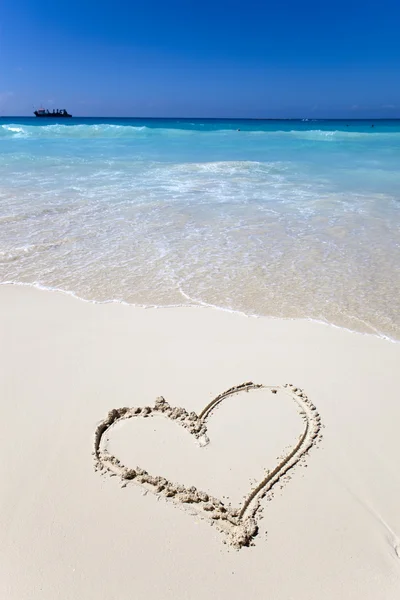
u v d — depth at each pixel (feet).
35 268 22.27
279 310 18.48
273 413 12.67
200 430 12.03
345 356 15.39
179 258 23.68
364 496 10.17
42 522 9.45
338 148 78.13
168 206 33.47
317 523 9.53
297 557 8.85
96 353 15.37
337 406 12.97
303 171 50.78
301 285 20.71
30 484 10.32
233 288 20.39
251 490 10.24
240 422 12.34
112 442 11.62
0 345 15.78
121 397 13.20
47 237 26.43
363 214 31.96
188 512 9.70
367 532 9.36
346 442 11.69
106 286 20.48
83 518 9.53
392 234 27.63
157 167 52.08
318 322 17.58
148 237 26.71
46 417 12.41
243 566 8.67
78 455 11.17
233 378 14.10
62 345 15.83
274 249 25.08
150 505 9.84
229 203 34.78
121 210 32.12
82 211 31.68
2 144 79.05
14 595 8.14
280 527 9.42
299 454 11.29
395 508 9.89
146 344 15.93
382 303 19.03
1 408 12.72
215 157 63.16
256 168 52.08
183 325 17.26
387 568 8.70
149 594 8.20
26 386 13.65
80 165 52.60
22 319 17.57
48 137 98.73
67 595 8.16
